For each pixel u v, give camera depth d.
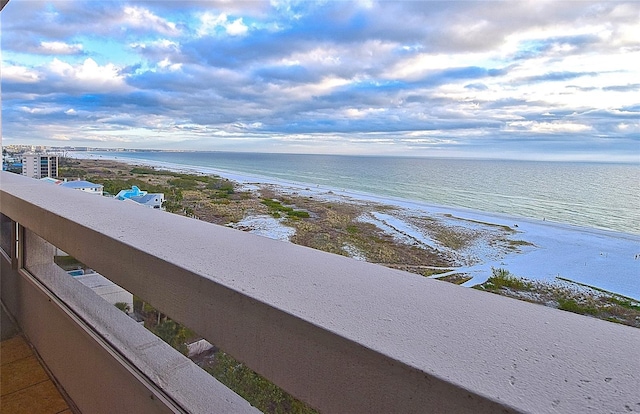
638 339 0.44
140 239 0.87
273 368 0.55
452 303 0.54
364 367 0.44
